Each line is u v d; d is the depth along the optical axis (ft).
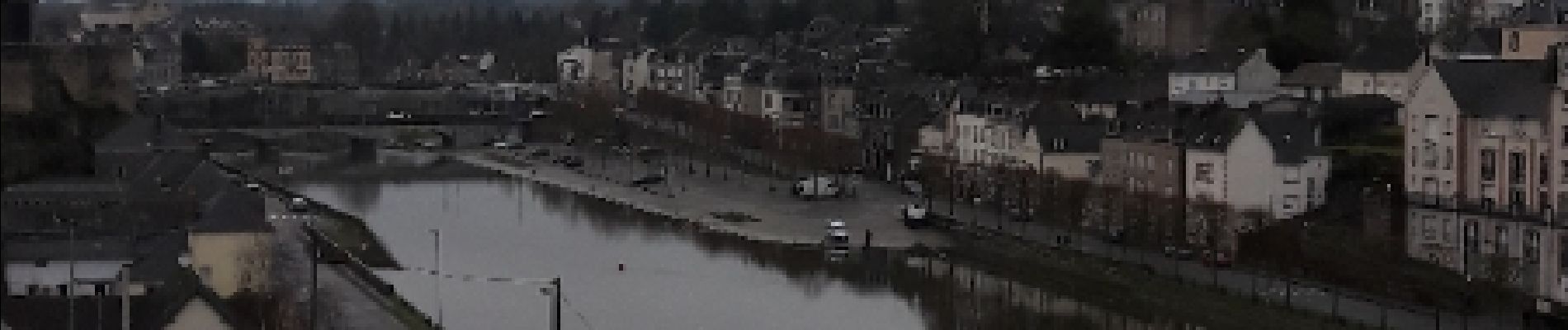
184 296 559.79
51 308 565.53
